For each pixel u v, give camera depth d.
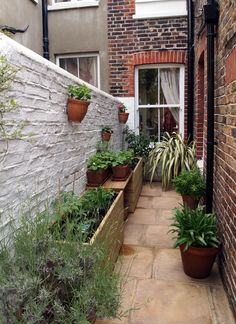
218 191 2.95
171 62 5.93
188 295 2.45
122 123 5.77
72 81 3.01
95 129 4.00
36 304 1.45
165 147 5.73
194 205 4.10
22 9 5.06
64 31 6.22
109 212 2.59
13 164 1.88
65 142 2.86
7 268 1.56
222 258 2.66
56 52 6.29
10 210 1.85
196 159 5.35
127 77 6.08
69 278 1.56
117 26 6.01
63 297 1.60
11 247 1.76
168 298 2.41
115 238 2.82
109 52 6.08
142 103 6.32
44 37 6.07
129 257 3.08
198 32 4.45
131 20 5.95
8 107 1.75
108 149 4.55
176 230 2.79
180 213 2.90
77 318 1.51
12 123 1.85
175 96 6.21
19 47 1.95
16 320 1.44
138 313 2.23
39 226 1.75
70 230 1.77
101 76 6.20
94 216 2.65
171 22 5.84
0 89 1.66
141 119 6.38
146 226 3.92
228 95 2.44
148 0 5.84
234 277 2.20
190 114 5.86
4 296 1.46
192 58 5.68
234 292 2.19
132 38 5.98
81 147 3.39
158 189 5.70
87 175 3.62
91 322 1.84
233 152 2.27
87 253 1.73
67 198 2.59
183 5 5.77
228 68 2.42
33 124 2.15
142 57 5.98
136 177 4.72
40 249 1.64
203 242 2.53
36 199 2.10
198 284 2.61
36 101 2.19
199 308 2.29
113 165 3.84
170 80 6.17
